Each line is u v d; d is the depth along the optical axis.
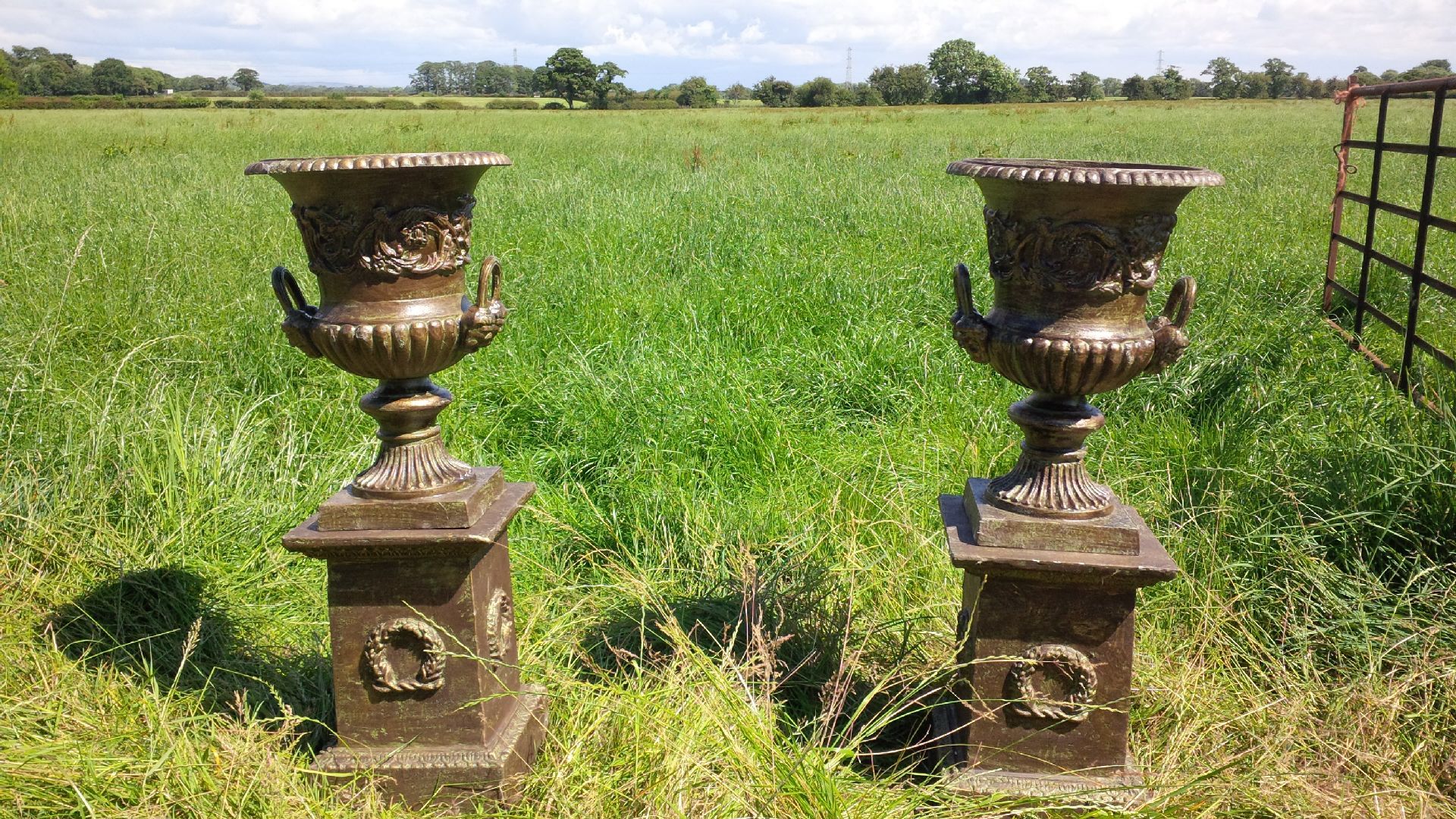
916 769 2.67
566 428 4.82
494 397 5.22
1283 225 9.83
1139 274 2.17
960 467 4.27
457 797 2.49
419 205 2.23
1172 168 2.23
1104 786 2.40
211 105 66.94
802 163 17.08
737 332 6.29
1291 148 19.89
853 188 12.54
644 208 10.84
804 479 4.33
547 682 2.99
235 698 2.77
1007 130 29.80
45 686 2.76
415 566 2.42
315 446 4.52
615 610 3.39
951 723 2.65
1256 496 3.70
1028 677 2.38
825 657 3.06
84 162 15.53
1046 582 2.31
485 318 2.35
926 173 15.23
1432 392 4.62
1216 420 4.58
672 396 4.89
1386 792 2.42
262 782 2.38
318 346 2.33
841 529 3.76
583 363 5.19
